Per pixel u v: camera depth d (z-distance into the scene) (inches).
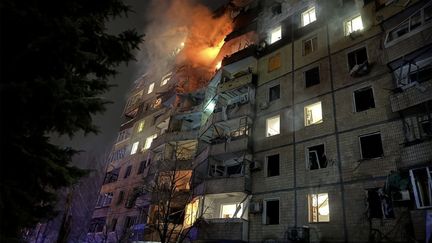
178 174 981.8
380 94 621.6
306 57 835.4
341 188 581.0
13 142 239.3
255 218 673.6
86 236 1268.5
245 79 922.1
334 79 726.5
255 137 808.3
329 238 548.1
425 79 530.6
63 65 264.7
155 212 873.5
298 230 569.6
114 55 336.2
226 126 911.0
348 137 625.0
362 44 719.1
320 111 721.6
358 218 531.8
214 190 748.6
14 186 248.1
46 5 279.3
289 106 781.9
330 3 879.7
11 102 229.5
